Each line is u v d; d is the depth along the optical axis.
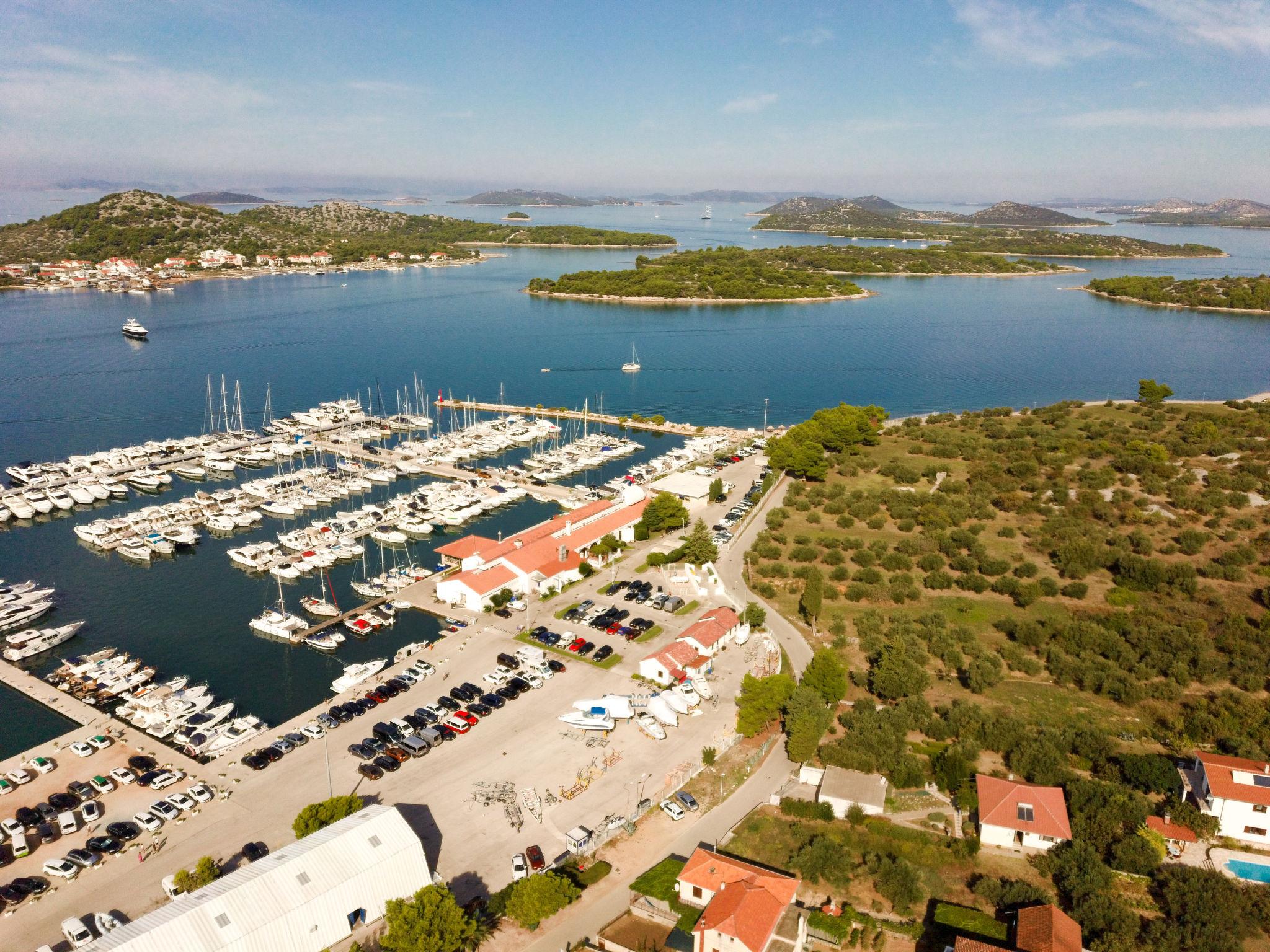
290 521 184.88
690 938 68.25
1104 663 115.12
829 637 126.88
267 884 66.94
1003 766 93.69
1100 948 66.69
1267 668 112.94
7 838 83.69
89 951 59.69
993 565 148.25
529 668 114.69
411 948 64.50
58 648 129.00
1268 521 163.75
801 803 86.75
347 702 109.12
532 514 188.38
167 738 102.31
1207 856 78.75
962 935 68.94
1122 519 169.50
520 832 83.62
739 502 188.38
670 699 106.06
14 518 186.50
